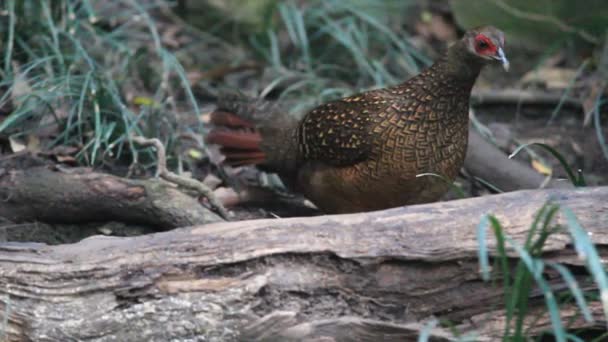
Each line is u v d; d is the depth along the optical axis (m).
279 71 12.73
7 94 9.94
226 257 6.81
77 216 8.78
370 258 6.88
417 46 14.15
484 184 9.98
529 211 7.00
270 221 7.01
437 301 6.98
